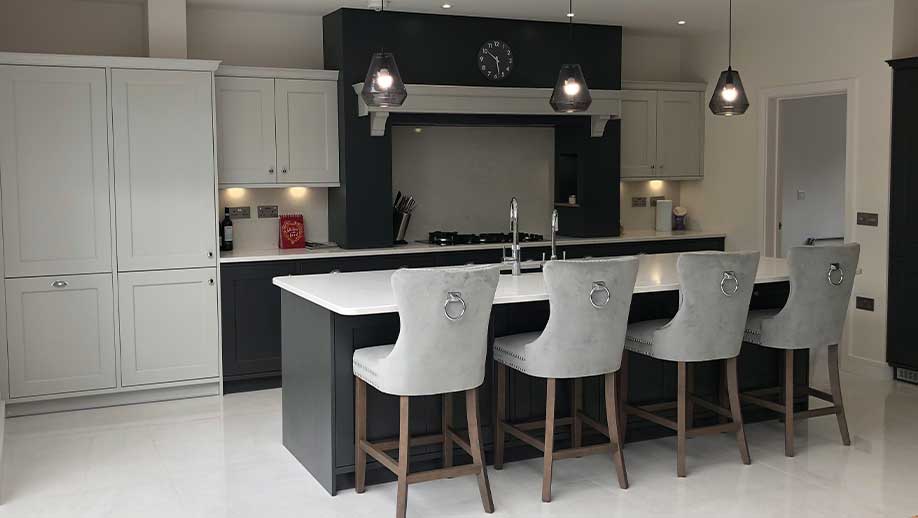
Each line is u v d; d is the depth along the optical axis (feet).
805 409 17.51
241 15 21.13
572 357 13.08
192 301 19.26
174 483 14.08
